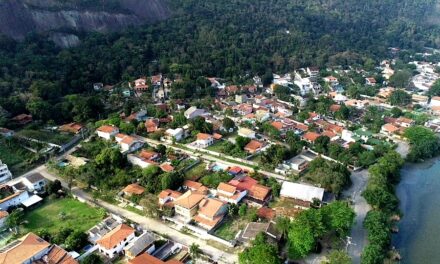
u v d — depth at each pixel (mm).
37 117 158500
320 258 88188
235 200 105312
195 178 119688
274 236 90250
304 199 106062
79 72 197125
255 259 78875
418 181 129000
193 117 165125
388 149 138750
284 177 121812
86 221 100062
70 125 156625
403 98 196750
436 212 111188
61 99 174875
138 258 81500
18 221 97625
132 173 120562
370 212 100000
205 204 101562
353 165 130875
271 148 133000
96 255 84625
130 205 107750
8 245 87812
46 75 183750
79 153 135750
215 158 134750
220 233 95812
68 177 116562
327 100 190375
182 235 95750
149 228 98000
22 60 189375
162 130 152375
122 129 151000
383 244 90812
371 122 172875
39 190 113500
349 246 92812
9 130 144000
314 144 143125
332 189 111562
